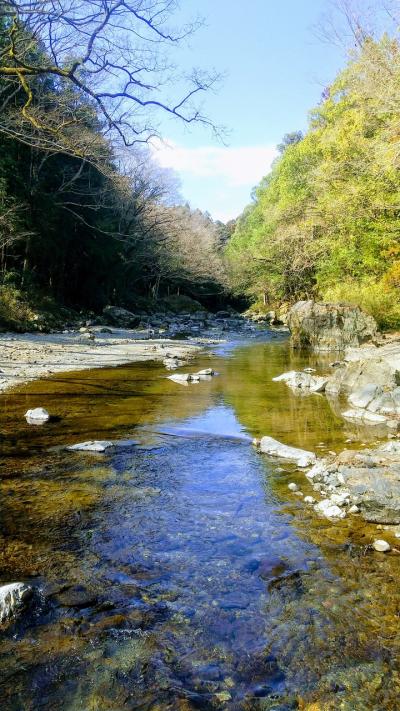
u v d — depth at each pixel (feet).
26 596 10.21
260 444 21.65
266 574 11.57
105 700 7.89
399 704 7.91
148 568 11.73
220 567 11.85
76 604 10.26
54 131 42.57
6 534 13.19
